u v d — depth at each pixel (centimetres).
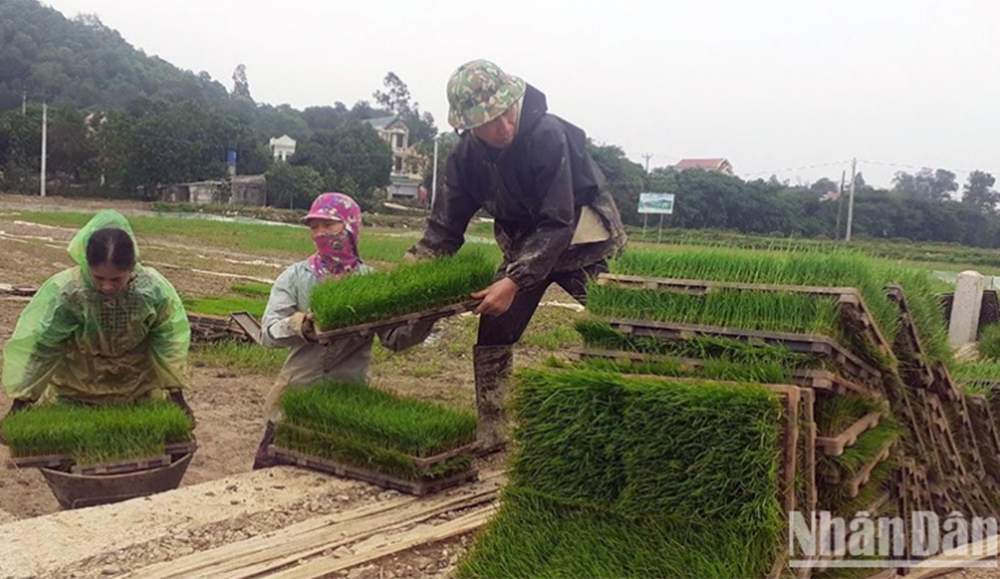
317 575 392
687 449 355
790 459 345
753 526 339
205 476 680
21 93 9412
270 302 568
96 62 10694
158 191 7188
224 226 4484
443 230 594
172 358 599
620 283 427
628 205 4438
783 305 386
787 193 4112
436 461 501
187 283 1878
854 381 417
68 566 387
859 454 398
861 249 505
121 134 6938
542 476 390
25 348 557
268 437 592
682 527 356
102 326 566
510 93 504
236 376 1023
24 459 517
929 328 527
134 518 446
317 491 501
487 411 585
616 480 375
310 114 11681
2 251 2344
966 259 3412
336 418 523
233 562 400
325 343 512
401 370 1080
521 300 577
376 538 438
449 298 523
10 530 424
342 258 574
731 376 377
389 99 13400
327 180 7125
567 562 367
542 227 516
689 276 421
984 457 626
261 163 7744
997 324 1222
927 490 502
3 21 10156
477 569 382
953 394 558
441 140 9044
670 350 407
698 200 3994
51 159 6869
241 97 13300
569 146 554
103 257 523
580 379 377
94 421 542
